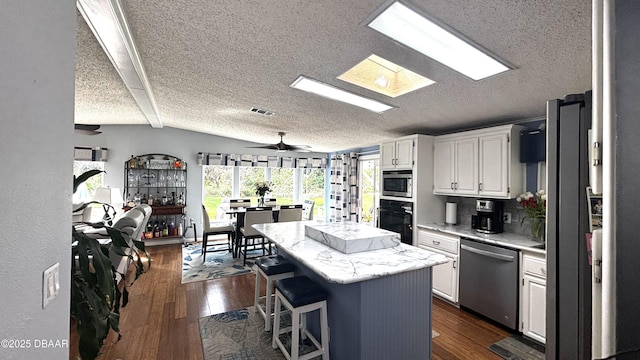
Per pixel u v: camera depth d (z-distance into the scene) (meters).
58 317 0.93
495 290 2.65
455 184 3.41
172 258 4.82
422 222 3.61
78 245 1.42
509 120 3.21
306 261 1.93
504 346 2.34
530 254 2.43
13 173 0.66
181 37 1.98
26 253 0.73
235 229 5.14
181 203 5.84
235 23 1.73
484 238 2.80
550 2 1.26
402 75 2.61
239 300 3.20
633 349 0.43
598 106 0.48
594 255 0.58
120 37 1.93
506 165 2.92
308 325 2.46
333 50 1.94
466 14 1.39
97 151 5.29
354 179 6.16
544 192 2.64
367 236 2.27
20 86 0.68
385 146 4.12
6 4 0.62
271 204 6.21
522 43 1.59
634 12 0.43
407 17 1.47
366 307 1.77
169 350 2.25
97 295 1.43
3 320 0.63
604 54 0.46
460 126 3.62
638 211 0.42
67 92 0.97
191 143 6.04
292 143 6.20
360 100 2.88
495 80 2.12
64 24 0.93
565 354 1.41
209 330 2.54
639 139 0.42
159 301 3.15
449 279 3.11
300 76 2.41
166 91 3.36
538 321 2.35
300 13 1.57
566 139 1.42
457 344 2.37
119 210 5.05
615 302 0.44
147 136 5.69
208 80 2.82
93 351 1.33
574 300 1.38
